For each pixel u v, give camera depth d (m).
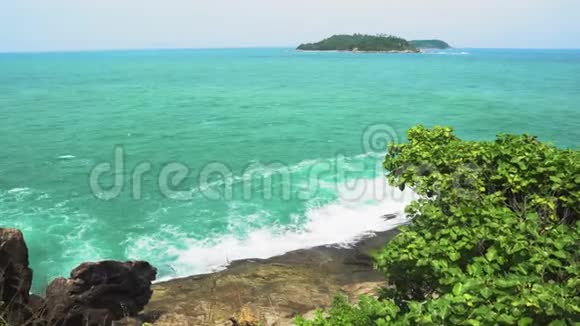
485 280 4.63
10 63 192.12
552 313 4.07
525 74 116.50
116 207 19.78
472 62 189.25
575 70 135.75
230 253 15.37
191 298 12.16
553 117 46.25
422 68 142.62
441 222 6.07
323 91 73.81
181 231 17.17
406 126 41.38
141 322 10.62
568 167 6.87
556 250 5.25
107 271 10.85
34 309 9.73
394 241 5.98
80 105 56.03
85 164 27.64
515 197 7.27
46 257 15.41
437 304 4.33
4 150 31.17
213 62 196.75
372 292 11.67
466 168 7.36
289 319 10.50
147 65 170.00
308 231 16.89
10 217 18.69
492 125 41.94
